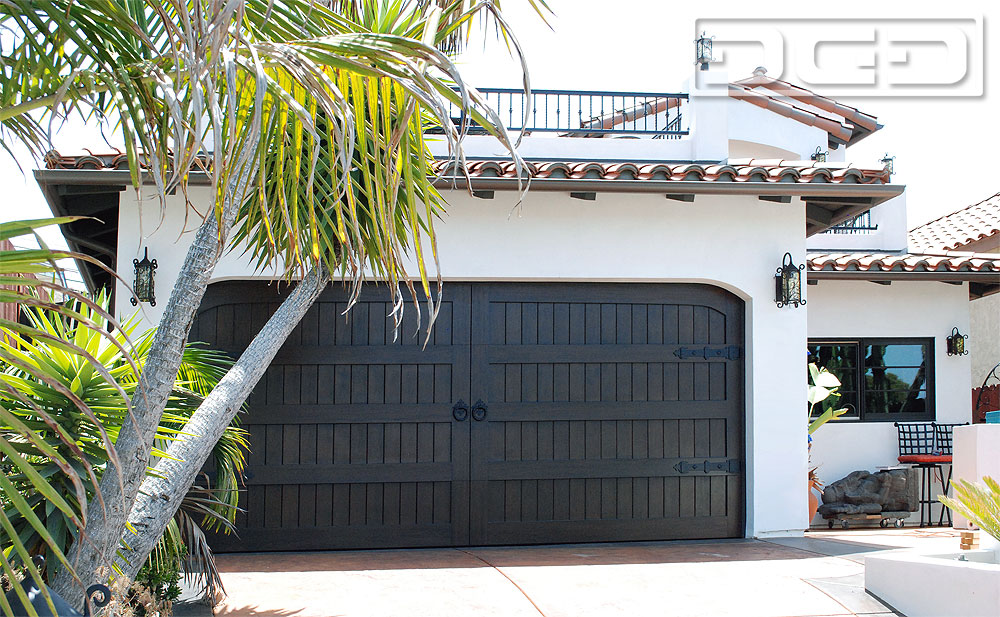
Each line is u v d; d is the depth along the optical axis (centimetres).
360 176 498
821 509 1067
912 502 1088
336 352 827
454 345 841
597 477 852
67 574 388
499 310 852
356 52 288
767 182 823
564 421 850
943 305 1155
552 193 850
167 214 798
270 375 819
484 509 833
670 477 863
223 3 250
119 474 269
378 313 835
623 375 862
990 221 1352
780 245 877
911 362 1156
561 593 637
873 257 1077
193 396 541
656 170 805
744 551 792
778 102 1484
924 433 1135
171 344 418
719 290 884
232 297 816
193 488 565
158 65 302
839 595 635
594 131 1075
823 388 1052
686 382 873
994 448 841
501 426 842
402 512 824
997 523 619
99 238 923
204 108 330
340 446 821
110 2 293
